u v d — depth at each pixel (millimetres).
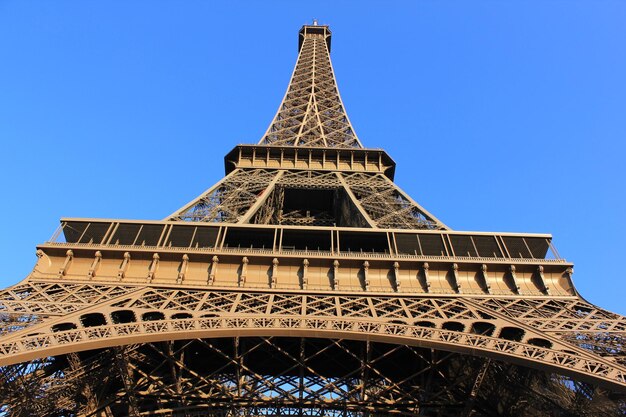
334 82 113438
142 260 42750
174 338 31359
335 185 68000
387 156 76562
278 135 87562
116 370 38031
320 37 147875
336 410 40781
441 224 52906
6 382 31469
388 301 38969
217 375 43750
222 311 35500
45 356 28469
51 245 42250
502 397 38656
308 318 33906
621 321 35656
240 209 61906
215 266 42250
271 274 42219
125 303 36719
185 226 46562
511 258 43906
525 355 29688
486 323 36188
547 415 35750
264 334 32562
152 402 42062
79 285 39500
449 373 42844
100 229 46375
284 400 39750
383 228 52062
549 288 41719
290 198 77000
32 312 33406
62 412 37062
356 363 46406
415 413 40000
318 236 49812
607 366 28484
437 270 42781
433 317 36219
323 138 83812
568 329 33969
